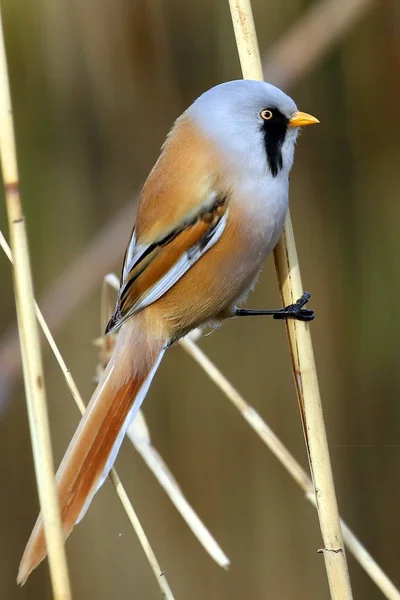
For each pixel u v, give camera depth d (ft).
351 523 37.01
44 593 35.42
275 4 36.42
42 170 37.52
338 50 37.27
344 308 37.58
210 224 21.62
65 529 18.86
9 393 31.58
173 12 35.99
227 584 34.83
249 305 36.09
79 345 35.78
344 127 37.76
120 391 21.12
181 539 34.86
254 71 21.56
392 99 37.37
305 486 23.25
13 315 36.91
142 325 22.24
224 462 35.50
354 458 37.27
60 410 35.60
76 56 36.78
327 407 37.32
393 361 37.45
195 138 21.80
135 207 33.45
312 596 34.76
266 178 21.36
